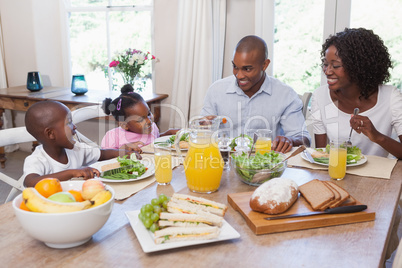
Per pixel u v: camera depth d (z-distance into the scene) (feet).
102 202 2.86
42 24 12.45
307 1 9.54
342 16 9.25
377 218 3.35
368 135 5.17
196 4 10.15
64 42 12.85
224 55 10.64
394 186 4.12
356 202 3.52
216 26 10.21
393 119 5.91
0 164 12.07
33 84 11.47
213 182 3.87
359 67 5.57
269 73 10.28
